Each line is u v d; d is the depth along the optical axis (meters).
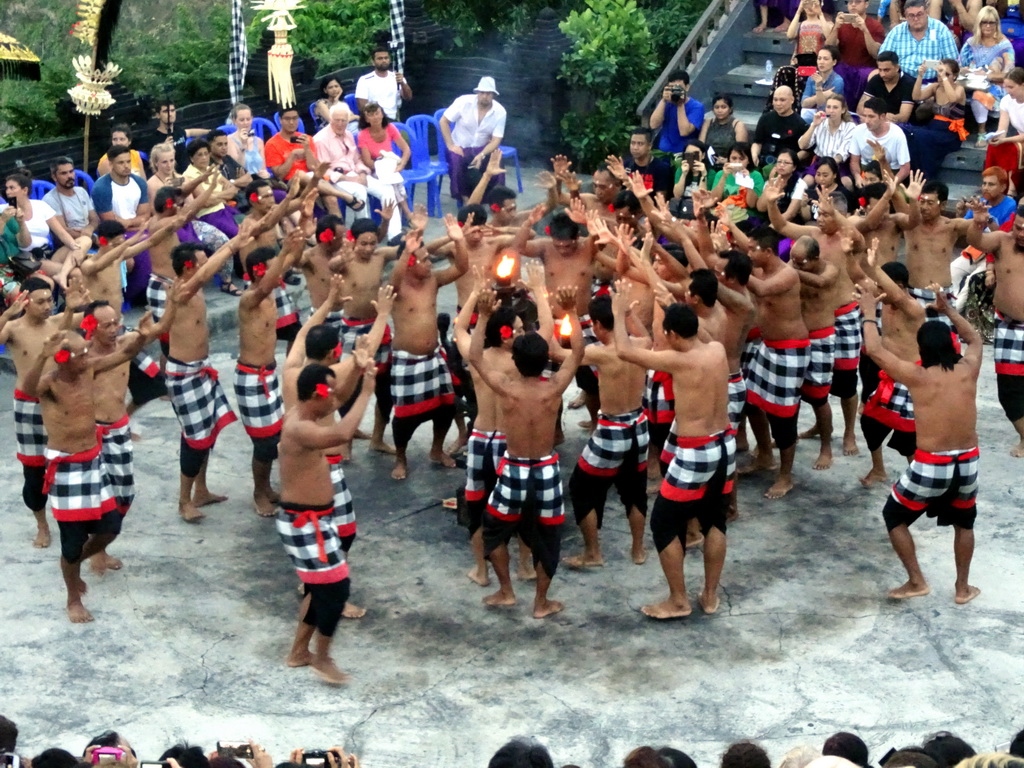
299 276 15.12
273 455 10.36
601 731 7.86
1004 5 17.73
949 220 11.87
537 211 10.65
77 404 8.71
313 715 8.04
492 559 9.07
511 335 9.24
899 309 10.44
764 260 10.36
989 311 13.60
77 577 9.00
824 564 9.79
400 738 7.81
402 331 10.75
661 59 20.58
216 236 14.56
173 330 10.08
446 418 11.22
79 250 13.72
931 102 16.25
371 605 9.29
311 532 8.16
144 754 7.62
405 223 17.02
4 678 8.39
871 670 8.46
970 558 9.13
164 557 9.91
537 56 18.95
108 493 9.03
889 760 5.90
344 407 11.25
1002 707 8.07
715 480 8.77
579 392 12.97
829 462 11.35
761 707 8.08
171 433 12.07
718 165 16.39
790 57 18.89
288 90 18.02
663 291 9.38
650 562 9.90
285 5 17.84
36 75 14.63
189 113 17.56
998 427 12.03
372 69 19.88
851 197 15.62
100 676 8.43
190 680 8.40
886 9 18.12
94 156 16.45
